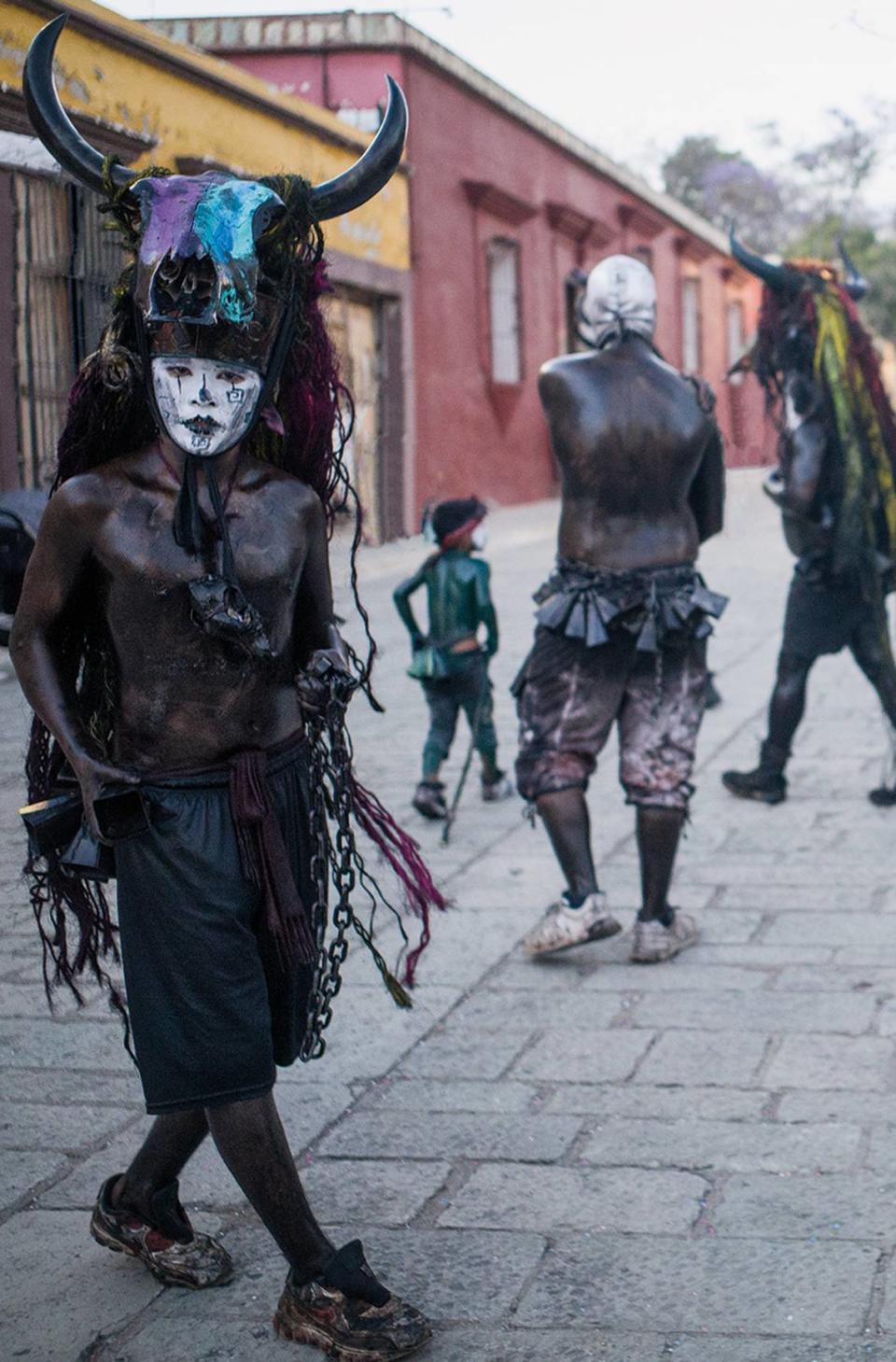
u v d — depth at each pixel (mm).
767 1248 3088
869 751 7688
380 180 2799
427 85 18312
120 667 2824
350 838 3033
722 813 6602
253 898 2824
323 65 16953
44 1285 3043
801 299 6312
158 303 2586
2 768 3119
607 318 4855
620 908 5391
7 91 3043
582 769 4816
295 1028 3002
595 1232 3186
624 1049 4129
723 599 4734
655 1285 2977
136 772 2818
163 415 2680
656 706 4793
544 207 22719
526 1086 3918
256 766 2812
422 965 4812
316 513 2920
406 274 17906
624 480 4691
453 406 19625
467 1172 3473
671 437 4699
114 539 2748
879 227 39250
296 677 2906
